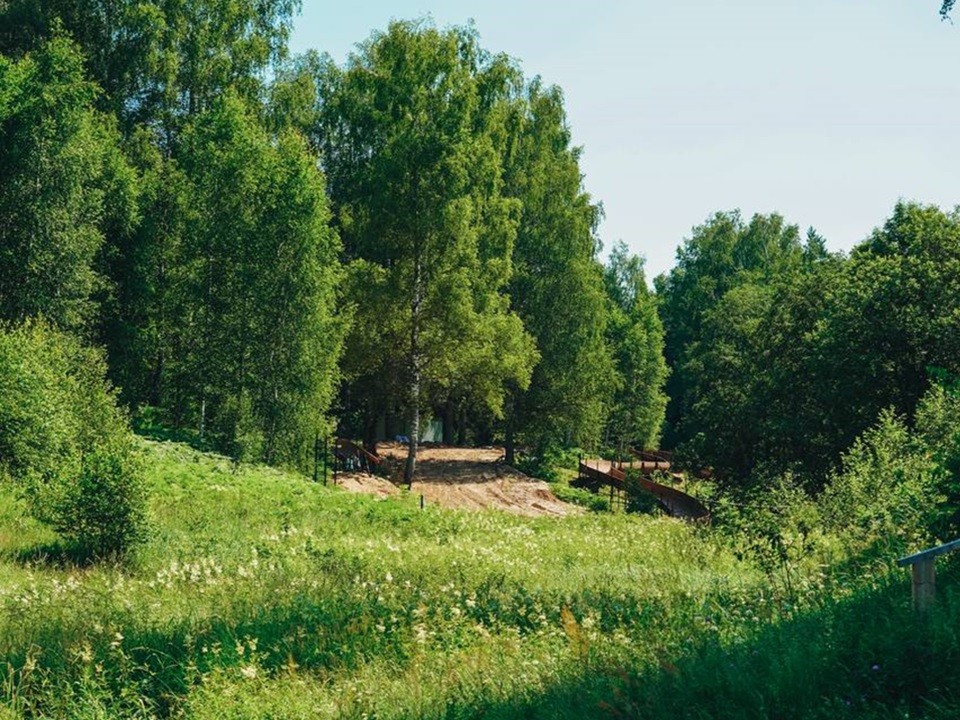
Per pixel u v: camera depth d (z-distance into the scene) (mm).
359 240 47375
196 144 45875
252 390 42281
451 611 11438
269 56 54438
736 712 6719
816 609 9680
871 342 36469
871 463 20312
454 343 46219
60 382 28125
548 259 57250
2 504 21953
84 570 17766
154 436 36281
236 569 16703
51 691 8359
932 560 7758
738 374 45125
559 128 61406
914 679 6773
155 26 48219
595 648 9391
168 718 8383
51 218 38812
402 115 47125
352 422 58656
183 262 44219
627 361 82000
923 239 40969
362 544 21438
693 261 112062
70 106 40219
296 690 8695
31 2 47062
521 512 44062
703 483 51750
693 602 11898
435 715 7824
